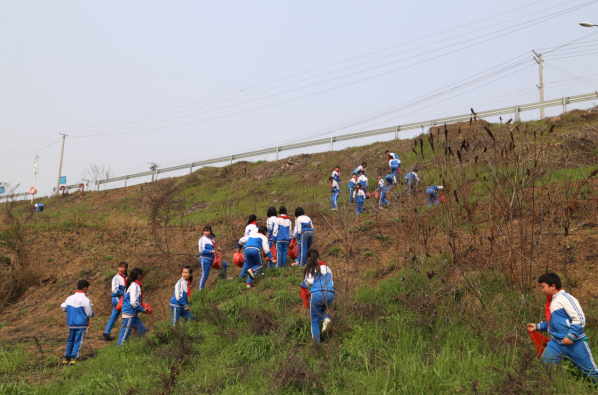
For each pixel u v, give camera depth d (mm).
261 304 7270
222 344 6117
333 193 13445
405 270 7348
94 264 12703
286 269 9367
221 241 13328
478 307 5801
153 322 8719
